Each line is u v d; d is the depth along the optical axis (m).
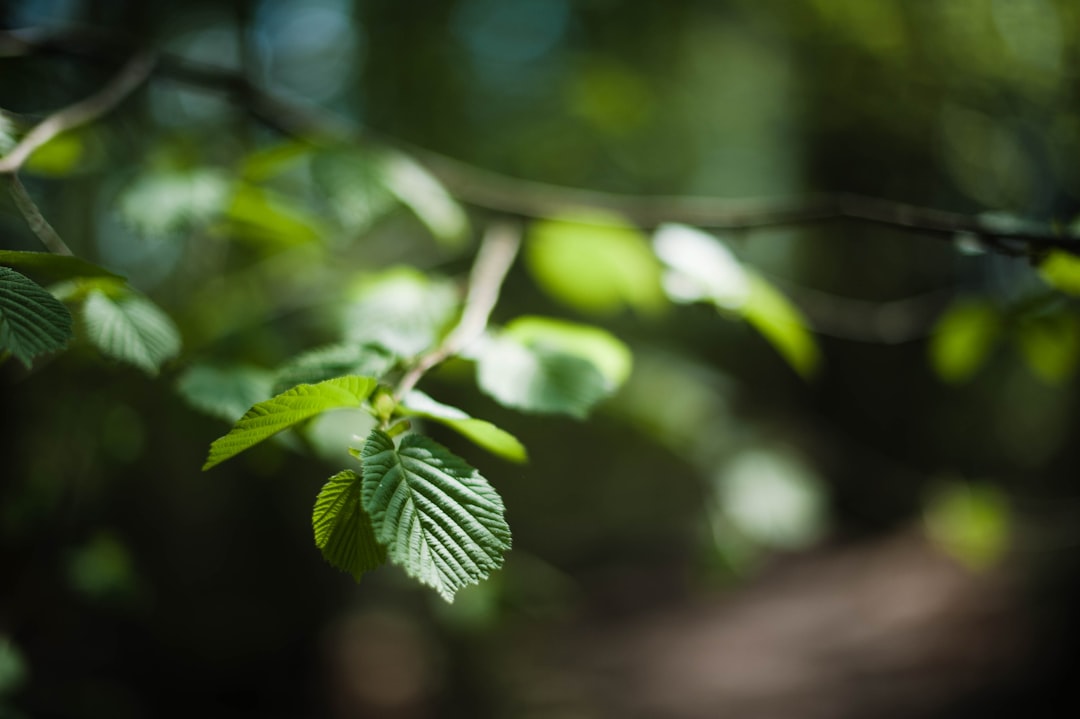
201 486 4.43
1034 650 5.06
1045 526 4.40
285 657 4.93
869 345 9.02
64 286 1.28
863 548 8.42
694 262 1.74
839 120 4.16
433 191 2.20
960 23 3.26
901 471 8.44
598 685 6.23
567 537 8.68
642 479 8.47
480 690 5.43
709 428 3.90
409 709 5.25
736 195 7.50
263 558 4.91
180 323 2.44
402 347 1.28
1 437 2.47
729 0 4.70
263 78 4.36
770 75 4.81
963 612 6.06
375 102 5.61
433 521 0.81
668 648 7.08
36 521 2.55
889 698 5.29
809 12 3.72
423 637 5.57
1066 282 1.54
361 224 1.97
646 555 9.35
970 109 3.60
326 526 0.87
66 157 1.99
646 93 5.38
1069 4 3.04
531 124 5.80
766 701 5.73
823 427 8.55
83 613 3.47
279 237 2.16
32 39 2.05
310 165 1.96
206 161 2.79
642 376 3.89
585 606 8.10
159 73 2.16
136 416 2.49
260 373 1.68
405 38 5.65
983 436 8.46
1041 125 3.46
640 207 2.14
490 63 6.34
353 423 2.12
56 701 3.12
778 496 3.65
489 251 1.98
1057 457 7.19
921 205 4.26
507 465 5.18
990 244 1.57
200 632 4.51
